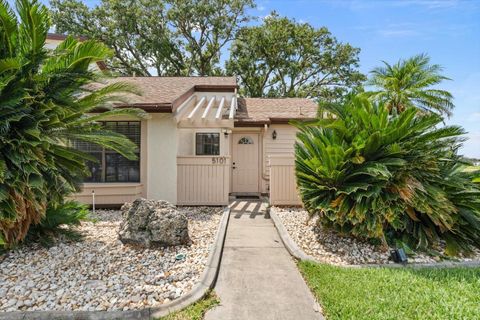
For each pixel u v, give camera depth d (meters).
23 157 4.87
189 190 10.45
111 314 3.80
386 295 4.34
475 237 6.41
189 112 12.28
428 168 6.51
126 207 7.35
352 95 7.78
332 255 6.17
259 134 14.10
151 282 4.62
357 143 6.34
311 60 31.45
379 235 6.09
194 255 5.74
